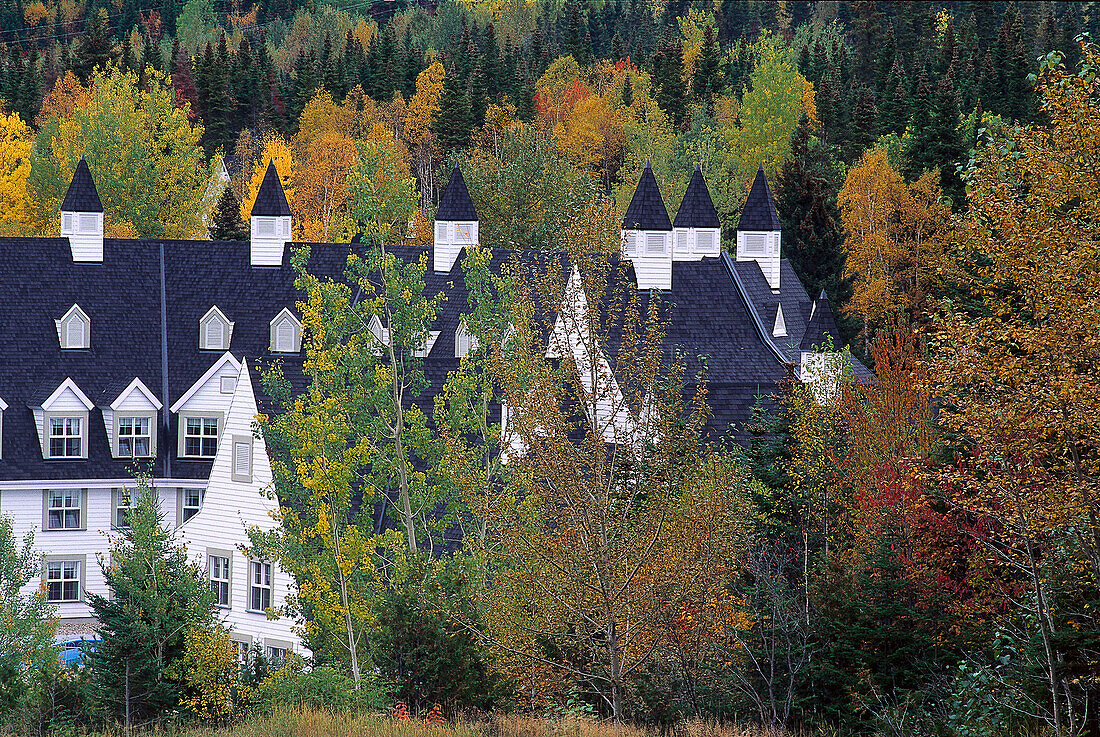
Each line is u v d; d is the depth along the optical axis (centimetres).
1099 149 8656
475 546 13188
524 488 11875
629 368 11819
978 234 9200
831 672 10550
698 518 11225
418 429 15788
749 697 10900
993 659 10469
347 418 15512
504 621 11488
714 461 12069
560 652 11706
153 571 13550
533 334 12288
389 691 11262
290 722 10512
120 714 12950
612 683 11062
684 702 11219
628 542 11200
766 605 11281
